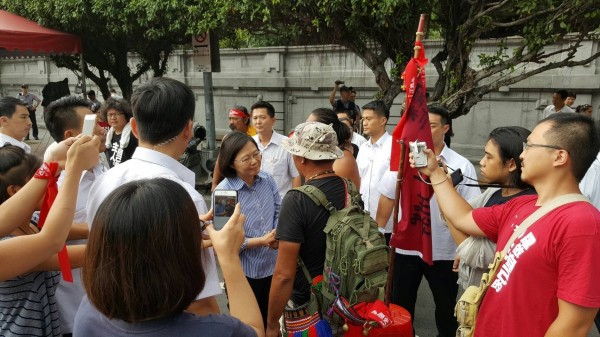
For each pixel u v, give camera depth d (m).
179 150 1.68
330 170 2.26
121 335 1.03
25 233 1.81
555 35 4.57
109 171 1.63
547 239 1.44
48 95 12.95
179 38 10.09
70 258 1.75
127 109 4.53
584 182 3.37
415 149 2.07
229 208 1.67
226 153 2.84
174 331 1.03
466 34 4.95
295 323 2.12
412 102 2.34
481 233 1.91
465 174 3.00
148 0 6.41
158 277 0.99
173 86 1.62
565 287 1.38
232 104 16.59
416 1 4.76
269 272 2.88
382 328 2.06
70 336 2.05
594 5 4.29
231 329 1.08
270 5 5.17
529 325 1.49
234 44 10.07
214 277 1.47
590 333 3.53
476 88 5.27
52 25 8.66
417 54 2.35
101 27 8.46
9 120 3.85
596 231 1.37
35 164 1.93
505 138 2.20
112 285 0.99
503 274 1.59
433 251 2.91
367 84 13.34
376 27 5.22
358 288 1.96
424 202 2.36
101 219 1.03
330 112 3.24
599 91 10.47
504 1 4.44
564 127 1.49
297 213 2.09
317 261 2.14
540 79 10.84
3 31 7.46
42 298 1.77
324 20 5.21
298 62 14.84
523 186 2.22
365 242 1.97
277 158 4.04
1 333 1.70
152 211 1.02
